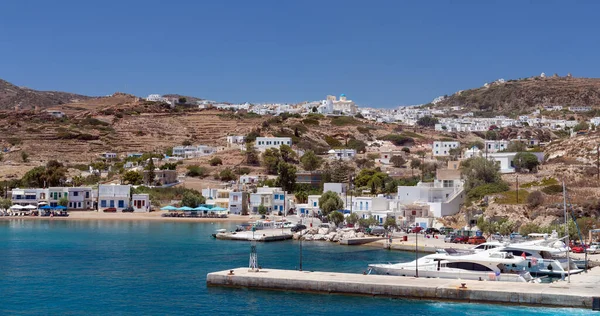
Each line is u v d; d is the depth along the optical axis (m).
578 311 93.50
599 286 102.94
